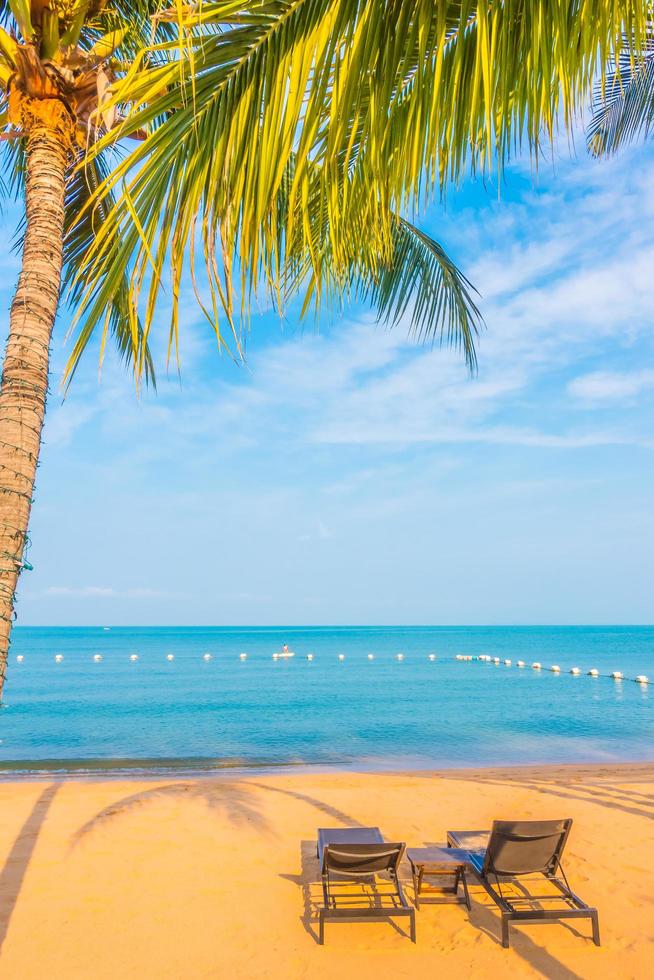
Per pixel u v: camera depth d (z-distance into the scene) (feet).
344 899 18.06
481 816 27.53
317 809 28.76
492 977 13.97
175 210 6.16
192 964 14.57
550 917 15.26
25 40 9.84
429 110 5.76
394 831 25.22
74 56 10.11
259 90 5.83
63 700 90.22
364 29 5.25
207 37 5.69
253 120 5.80
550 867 16.24
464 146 5.88
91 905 17.76
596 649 263.29
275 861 21.45
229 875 20.10
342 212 7.36
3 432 8.18
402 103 6.68
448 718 70.59
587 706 81.15
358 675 137.18
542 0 5.19
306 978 13.96
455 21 6.18
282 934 16.01
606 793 32.19
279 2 5.61
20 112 9.91
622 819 26.78
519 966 14.39
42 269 9.11
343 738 57.93
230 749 52.80
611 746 53.72
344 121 5.40
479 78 5.29
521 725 65.31
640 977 13.93
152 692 101.50
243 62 5.94
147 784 35.81
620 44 5.48
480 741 56.18
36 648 277.64
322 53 5.29
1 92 10.83
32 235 9.31
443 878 18.84
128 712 76.95
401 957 14.83
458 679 125.70
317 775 40.01
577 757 49.11
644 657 203.10
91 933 16.08
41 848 22.84
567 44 5.40
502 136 5.59
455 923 16.44
